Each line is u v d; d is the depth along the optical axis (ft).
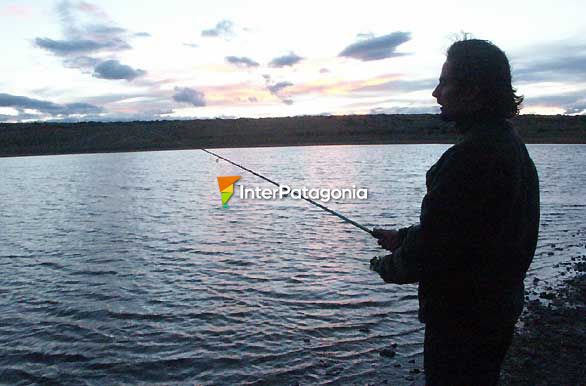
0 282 29.53
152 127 330.75
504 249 6.85
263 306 24.36
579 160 125.59
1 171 136.87
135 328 22.07
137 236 42.45
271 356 18.95
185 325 22.25
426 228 6.86
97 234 43.78
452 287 7.07
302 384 16.80
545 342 19.30
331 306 24.09
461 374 7.25
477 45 7.29
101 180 100.89
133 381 17.48
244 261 33.24
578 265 30.73
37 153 266.57
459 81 7.19
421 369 17.49
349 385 16.58
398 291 26.12
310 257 33.88
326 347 19.57
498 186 6.64
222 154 202.59
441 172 6.96
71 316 23.72
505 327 7.18
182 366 18.44
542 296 24.91
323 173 101.14
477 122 7.17
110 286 28.27
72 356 19.47
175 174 113.70
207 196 70.23
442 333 7.32
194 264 32.78
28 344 20.62
